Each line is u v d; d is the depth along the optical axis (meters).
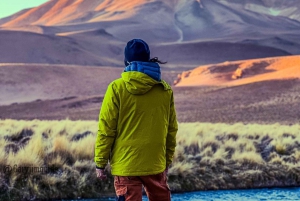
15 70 88.94
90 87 88.00
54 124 24.34
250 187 14.96
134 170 5.58
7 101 77.00
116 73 98.44
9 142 16.09
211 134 20.48
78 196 12.69
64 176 12.91
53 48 149.75
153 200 5.85
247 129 25.14
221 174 15.09
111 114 5.60
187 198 12.95
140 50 5.79
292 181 15.54
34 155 13.43
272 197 13.15
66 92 84.00
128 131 5.62
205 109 51.78
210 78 93.44
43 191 12.45
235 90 64.19
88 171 13.41
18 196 12.14
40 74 89.00
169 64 149.38
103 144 5.63
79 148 14.41
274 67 94.06
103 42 170.75
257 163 15.98
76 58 147.25
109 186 13.14
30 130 18.48
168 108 5.85
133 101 5.61
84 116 49.62
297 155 17.30
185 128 24.95
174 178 14.24
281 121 41.66
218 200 12.66
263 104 53.41
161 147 5.74
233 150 17.62
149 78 5.65
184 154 15.92
